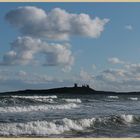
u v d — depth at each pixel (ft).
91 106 122.52
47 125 59.72
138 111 103.86
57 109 102.78
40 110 96.94
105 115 82.23
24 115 78.64
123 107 123.95
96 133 57.93
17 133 54.70
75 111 94.38
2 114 81.00
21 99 113.80
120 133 58.44
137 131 61.62
